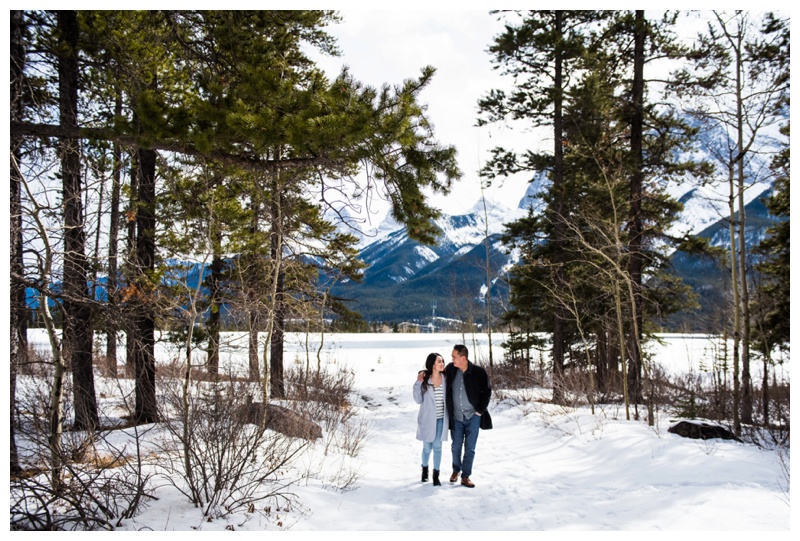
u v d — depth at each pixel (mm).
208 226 6871
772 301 12805
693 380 16484
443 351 32406
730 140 8867
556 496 5723
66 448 4891
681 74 12961
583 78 13883
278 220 8172
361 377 22500
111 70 6988
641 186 13133
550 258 15156
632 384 13203
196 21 6734
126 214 8086
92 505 4512
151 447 6383
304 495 5391
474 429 6293
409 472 7227
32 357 7539
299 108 5391
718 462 6281
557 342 14938
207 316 10727
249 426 7027
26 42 6777
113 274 7172
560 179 14805
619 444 7590
